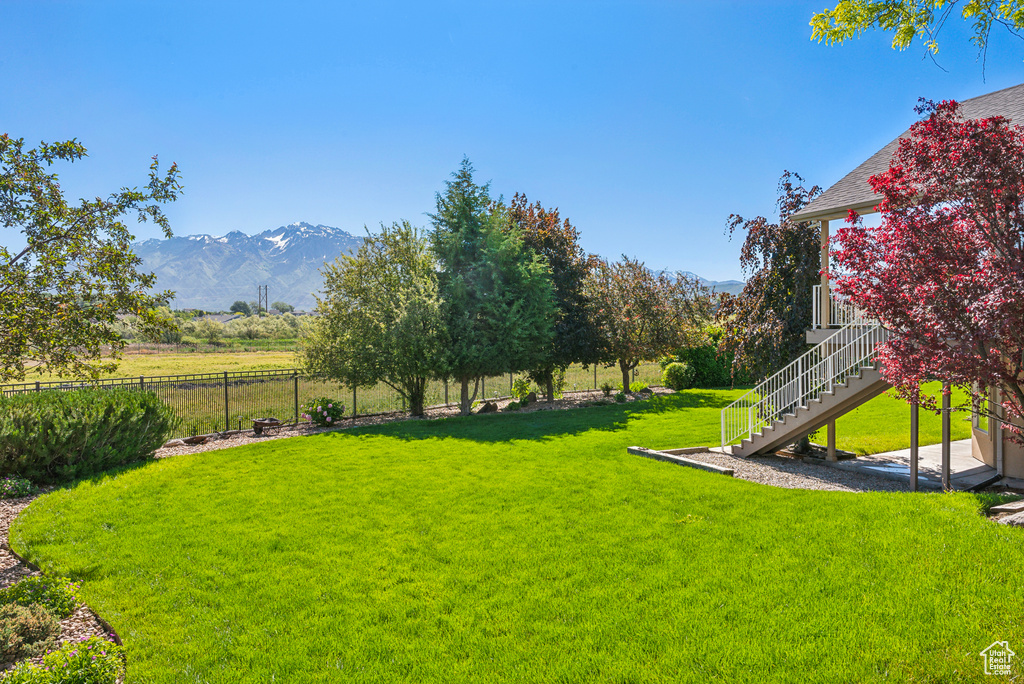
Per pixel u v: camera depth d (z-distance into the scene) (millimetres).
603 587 5430
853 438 13828
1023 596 4609
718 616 4766
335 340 18438
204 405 22156
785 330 12336
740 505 7914
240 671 4230
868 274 6809
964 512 6699
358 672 4191
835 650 4160
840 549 6008
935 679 3770
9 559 6715
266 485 9703
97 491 9438
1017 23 6844
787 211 13094
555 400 23688
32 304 6184
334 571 6020
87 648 3945
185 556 6500
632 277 24578
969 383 6441
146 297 6938
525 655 4328
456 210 19500
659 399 21984
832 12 7758
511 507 8156
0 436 9664
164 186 7145
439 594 5422
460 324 18156
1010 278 5547
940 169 6262
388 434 15016
